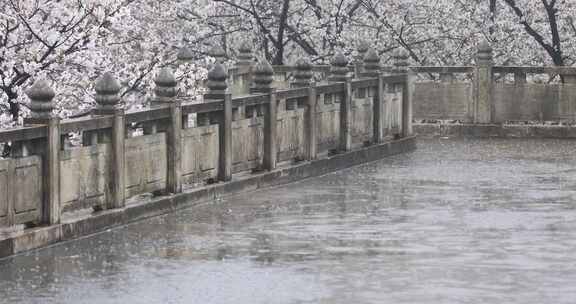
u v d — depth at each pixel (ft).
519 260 42.75
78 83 72.90
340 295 36.55
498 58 126.11
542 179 69.51
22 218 44.83
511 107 100.22
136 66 79.61
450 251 44.73
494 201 59.77
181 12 118.62
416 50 128.57
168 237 48.39
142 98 79.77
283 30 122.52
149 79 79.05
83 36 70.54
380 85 82.84
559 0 122.72
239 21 125.70
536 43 126.72
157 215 54.39
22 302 35.94
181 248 45.70
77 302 35.96
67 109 73.56
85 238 48.08
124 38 84.64
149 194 56.80
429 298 36.01
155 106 55.21
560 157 82.38
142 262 42.68
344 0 125.29
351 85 77.82
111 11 72.13
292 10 126.62
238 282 38.86
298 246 46.14
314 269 41.11
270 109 66.08
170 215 54.60
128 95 79.71
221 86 60.59
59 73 71.92
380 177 71.10
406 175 71.97
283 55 132.77
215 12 125.29
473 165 77.56
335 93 76.23
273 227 51.19
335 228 50.85
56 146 46.34
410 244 46.47
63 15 69.97
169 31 115.85
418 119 102.37
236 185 62.18
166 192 56.03
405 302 35.45
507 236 48.44
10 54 68.44
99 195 50.26
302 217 54.24
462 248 45.44
